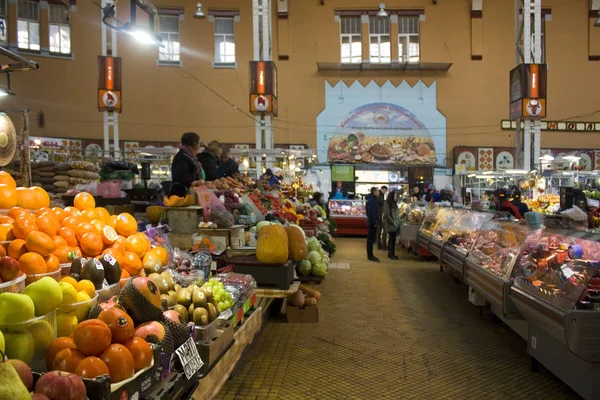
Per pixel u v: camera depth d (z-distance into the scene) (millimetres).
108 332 2002
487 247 5703
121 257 2906
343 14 22391
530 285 4105
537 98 14578
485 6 22359
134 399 2047
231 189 6055
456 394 3670
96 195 5727
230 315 3443
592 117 22188
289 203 8500
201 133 21672
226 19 22016
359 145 22359
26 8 19359
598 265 3371
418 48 22609
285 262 4727
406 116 22438
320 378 3943
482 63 22375
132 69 21016
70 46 20062
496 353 4582
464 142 22375
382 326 5430
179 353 2547
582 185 14930
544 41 22219
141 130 21094
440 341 4922
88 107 20281
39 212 2846
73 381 1668
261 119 15578
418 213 11641
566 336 3215
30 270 2221
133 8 7836
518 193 10648
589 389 3240
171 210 4891
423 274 8625
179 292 3104
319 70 22422
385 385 3824
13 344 1842
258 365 4207
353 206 16469
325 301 6598
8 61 18781
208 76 21750
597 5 22000
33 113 19250
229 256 4871
